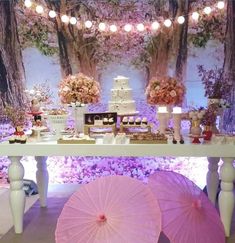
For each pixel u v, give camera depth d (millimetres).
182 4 3555
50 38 3666
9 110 3033
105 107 3730
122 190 2240
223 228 2375
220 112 2893
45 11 3611
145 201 2195
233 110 3605
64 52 3680
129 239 2035
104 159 3891
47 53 3686
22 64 3701
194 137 2600
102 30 3631
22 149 2545
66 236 2154
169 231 2133
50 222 2814
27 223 2801
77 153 2549
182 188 2404
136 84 3709
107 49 3672
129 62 3684
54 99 3717
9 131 3713
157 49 3645
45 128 2770
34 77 3719
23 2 3611
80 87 2824
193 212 2266
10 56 3693
